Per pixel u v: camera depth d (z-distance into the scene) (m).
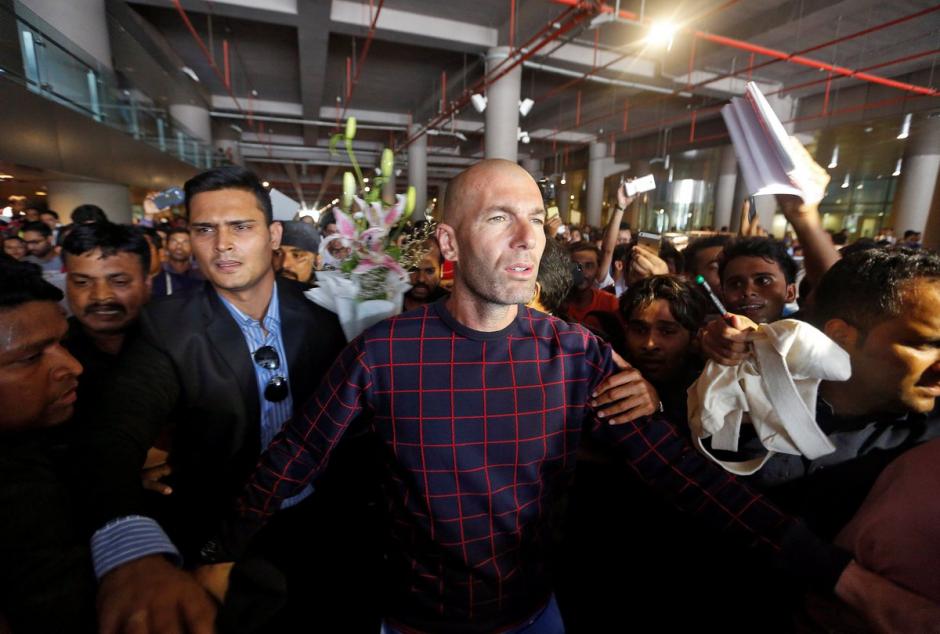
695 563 1.03
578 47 8.30
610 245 2.49
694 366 1.25
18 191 6.66
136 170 6.85
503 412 0.78
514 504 0.80
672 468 0.79
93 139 5.54
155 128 8.05
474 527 0.79
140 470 0.82
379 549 0.95
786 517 0.71
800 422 0.69
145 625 0.49
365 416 0.90
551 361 0.81
